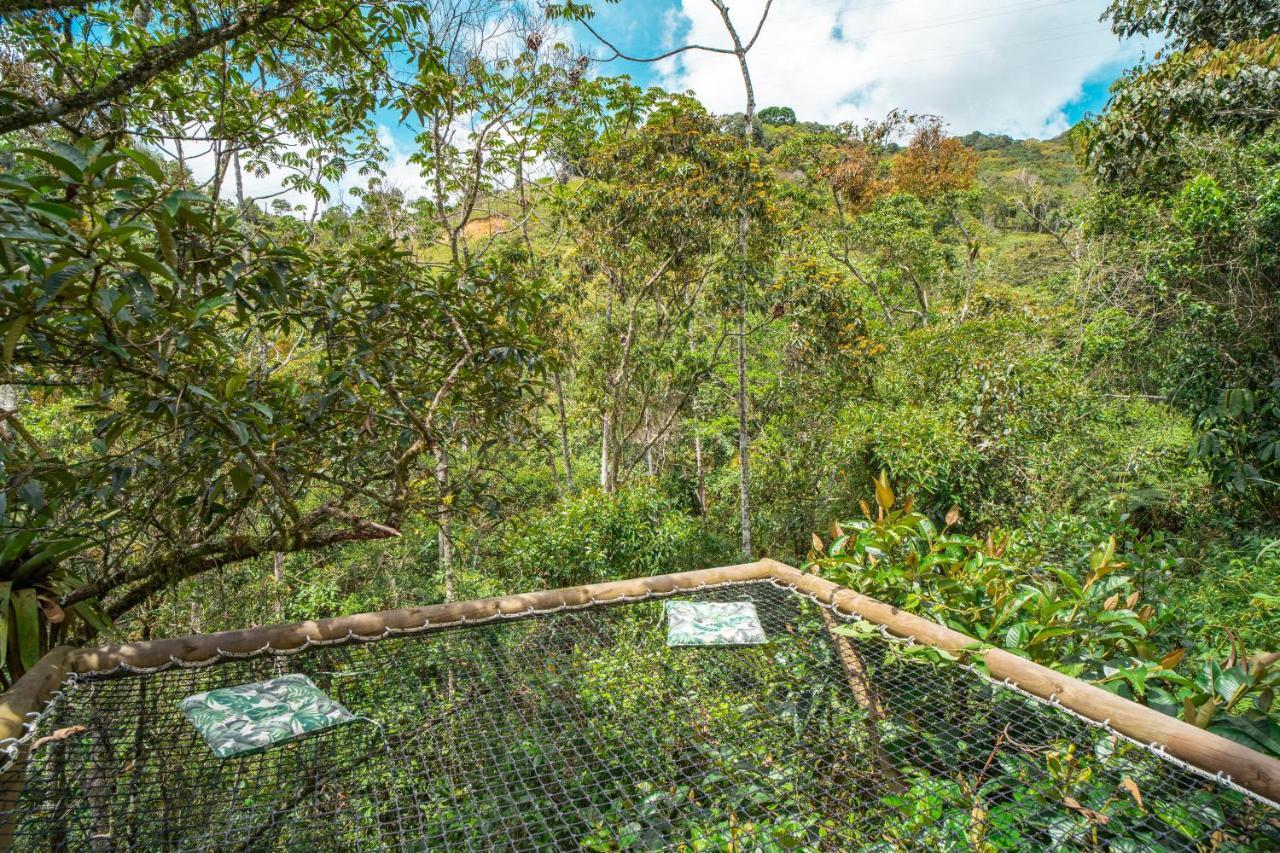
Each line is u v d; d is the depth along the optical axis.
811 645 1.97
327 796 1.39
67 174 1.46
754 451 10.77
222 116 2.86
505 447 3.46
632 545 7.38
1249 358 7.48
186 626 3.75
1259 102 7.61
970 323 9.28
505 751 1.52
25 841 1.20
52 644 2.04
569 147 8.89
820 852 1.30
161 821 1.29
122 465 1.93
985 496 7.30
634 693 1.80
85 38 2.57
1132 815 1.30
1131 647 2.08
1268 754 1.47
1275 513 7.05
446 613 1.99
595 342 10.04
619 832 1.40
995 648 1.72
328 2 2.46
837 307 10.12
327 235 4.93
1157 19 9.07
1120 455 8.24
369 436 2.45
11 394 2.71
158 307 1.87
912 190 18.05
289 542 2.35
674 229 8.88
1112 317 9.00
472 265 2.84
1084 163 9.21
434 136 5.89
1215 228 7.49
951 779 1.51
